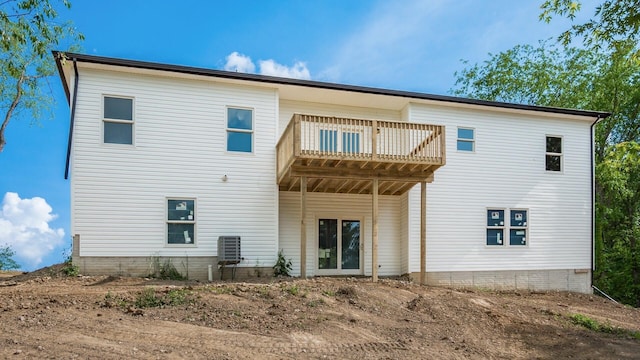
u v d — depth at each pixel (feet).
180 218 41.34
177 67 41.32
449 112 49.67
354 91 45.78
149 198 40.68
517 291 48.57
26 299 28.68
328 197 48.14
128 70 40.68
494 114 51.21
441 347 24.89
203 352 20.63
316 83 44.68
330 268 47.70
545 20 33.32
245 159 43.50
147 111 41.32
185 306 28.37
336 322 27.43
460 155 49.44
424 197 43.14
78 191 38.99
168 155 41.50
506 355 25.08
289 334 24.38
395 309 32.27
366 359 21.59
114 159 40.09
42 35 30.35
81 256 38.60
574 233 52.34
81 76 39.81
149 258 40.19
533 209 51.31
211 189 42.32
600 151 76.48
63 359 18.54
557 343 27.99
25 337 21.09
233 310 27.94
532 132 52.34
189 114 42.37
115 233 39.55
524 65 90.07
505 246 49.85
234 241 41.16
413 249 47.21
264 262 42.88
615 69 70.18
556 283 51.03
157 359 19.27
